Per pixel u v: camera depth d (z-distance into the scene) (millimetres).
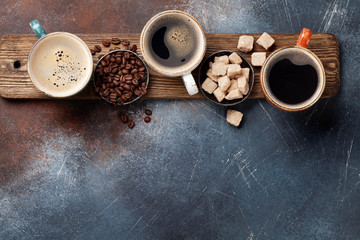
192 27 674
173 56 683
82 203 766
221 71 691
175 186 767
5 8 762
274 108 765
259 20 769
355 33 765
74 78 688
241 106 766
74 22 765
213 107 763
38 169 762
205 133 766
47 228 765
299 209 767
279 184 768
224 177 768
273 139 767
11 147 762
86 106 761
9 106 757
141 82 708
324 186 766
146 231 767
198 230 768
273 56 669
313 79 679
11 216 762
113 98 706
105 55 700
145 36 668
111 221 766
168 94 721
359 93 766
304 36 657
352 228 764
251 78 712
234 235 768
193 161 767
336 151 767
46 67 682
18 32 762
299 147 768
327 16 767
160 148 766
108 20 766
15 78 714
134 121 764
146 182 767
